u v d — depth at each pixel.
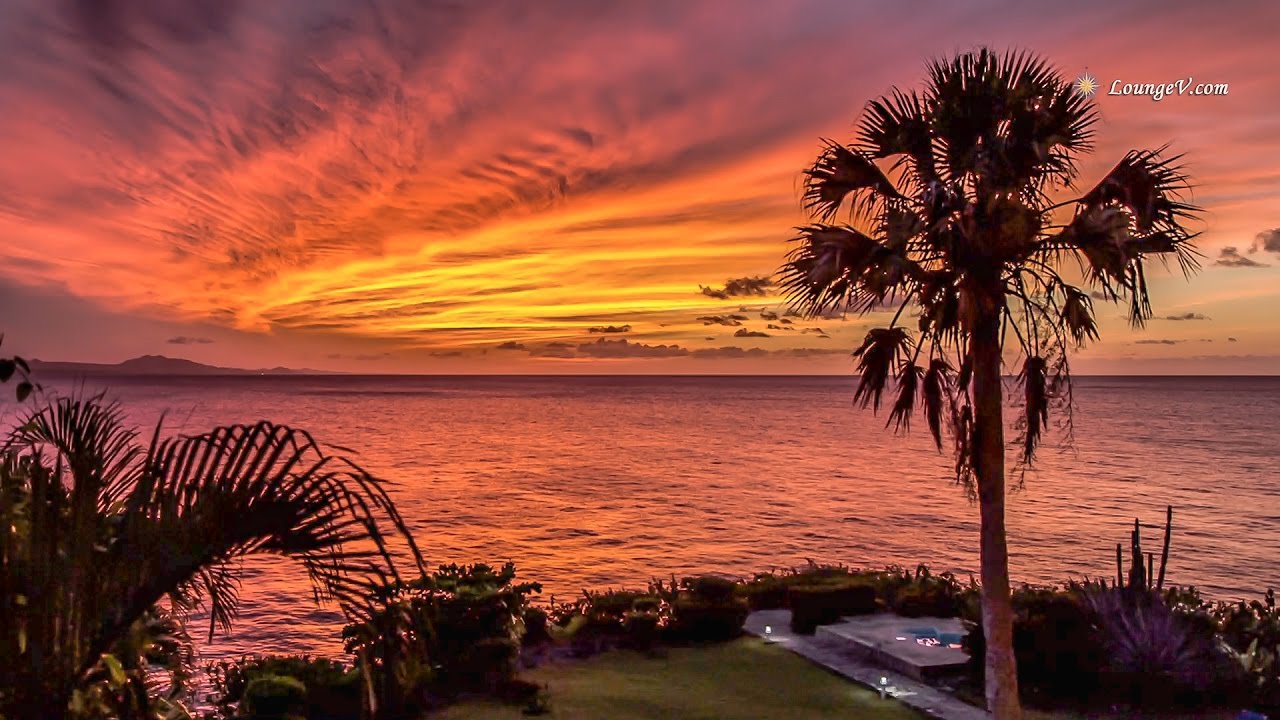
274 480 2.90
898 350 8.41
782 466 72.88
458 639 9.81
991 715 8.09
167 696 4.91
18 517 3.40
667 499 51.16
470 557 31.88
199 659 15.90
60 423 3.38
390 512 3.06
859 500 51.00
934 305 8.27
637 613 12.09
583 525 40.84
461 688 9.73
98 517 3.26
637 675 10.79
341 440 100.50
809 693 10.05
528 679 10.45
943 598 13.30
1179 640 9.81
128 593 2.97
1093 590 10.96
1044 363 8.20
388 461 75.56
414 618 3.12
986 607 8.13
